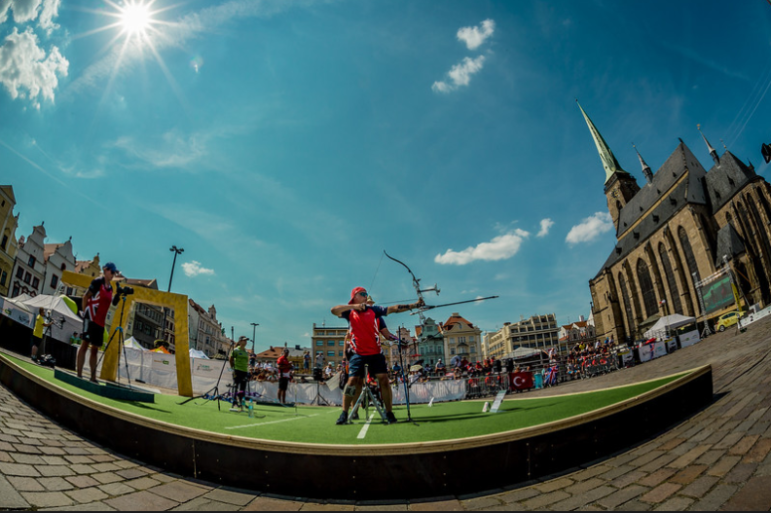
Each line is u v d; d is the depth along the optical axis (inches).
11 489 89.6
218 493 113.4
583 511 96.3
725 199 1763.0
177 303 367.2
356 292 209.2
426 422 189.5
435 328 3713.1
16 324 507.5
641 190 2620.6
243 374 305.6
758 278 1508.4
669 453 135.2
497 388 665.6
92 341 210.8
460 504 106.0
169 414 181.3
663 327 1130.7
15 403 182.2
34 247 1487.5
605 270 2576.3
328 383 580.4
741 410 170.2
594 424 142.7
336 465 115.3
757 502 86.7
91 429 151.9
